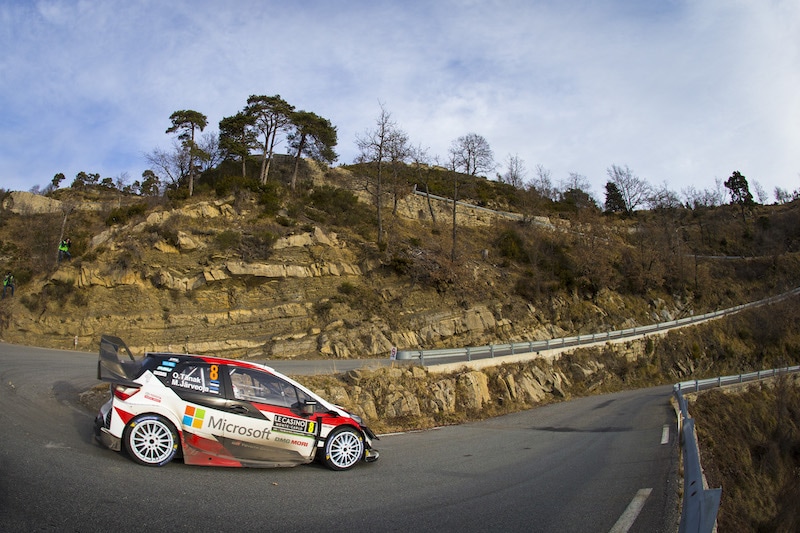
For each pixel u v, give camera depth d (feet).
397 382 47.24
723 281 187.32
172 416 21.66
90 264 91.81
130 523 15.33
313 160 169.78
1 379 38.81
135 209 110.01
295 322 95.91
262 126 143.95
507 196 213.87
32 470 18.76
